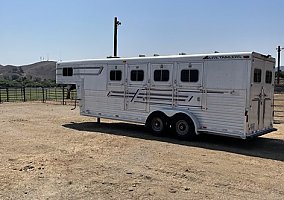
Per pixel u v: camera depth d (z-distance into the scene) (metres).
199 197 5.29
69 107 21.25
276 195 5.44
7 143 9.41
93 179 6.13
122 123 14.15
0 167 6.84
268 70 9.62
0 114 16.72
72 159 7.60
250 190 5.67
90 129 12.30
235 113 8.81
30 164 7.09
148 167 7.03
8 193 5.34
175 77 10.03
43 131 11.66
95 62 12.30
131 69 11.17
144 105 10.90
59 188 5.61
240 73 8.68
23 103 23.92
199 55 9.48
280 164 7.46
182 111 9.87
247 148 9.17
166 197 5.27
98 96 12.30
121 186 5.76
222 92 9.04
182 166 7.16
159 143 9.63
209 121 9.38
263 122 9.59
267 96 9.71
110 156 7.96
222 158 7.95
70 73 13.23
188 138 9.89
